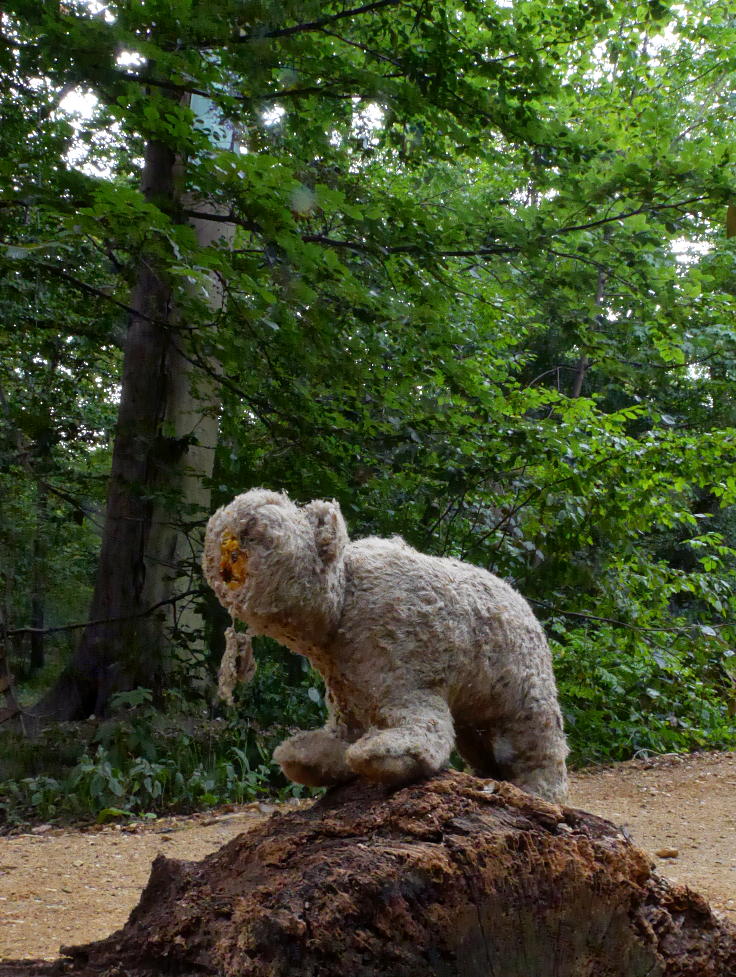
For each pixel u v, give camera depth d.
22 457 11.34
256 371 9.05
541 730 3.21
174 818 7.77
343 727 3.10
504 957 2.51
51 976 2.67
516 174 13.15
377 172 12.06
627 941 2.65
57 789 8.14
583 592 11.55
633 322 11.23
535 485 10.23
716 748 11.30
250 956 2.27
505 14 9.84
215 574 2.80
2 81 8.35
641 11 12.13
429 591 2.98
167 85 8.11
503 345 12.34
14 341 12.77
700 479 10.26
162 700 10.37
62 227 7.53
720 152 9.36
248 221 8.20
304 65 8.40
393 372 9.20
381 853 2.49
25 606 13.27
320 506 2.87
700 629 10.93
